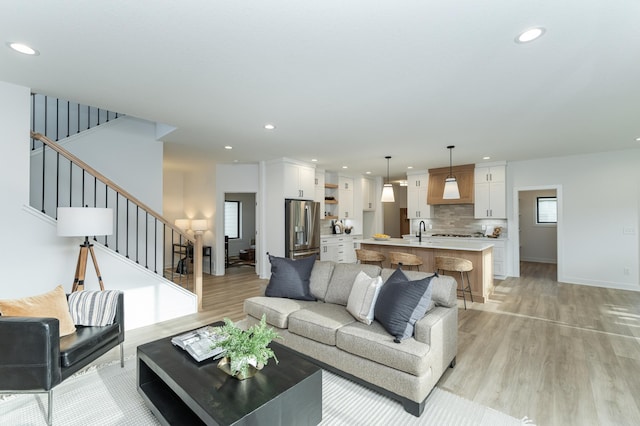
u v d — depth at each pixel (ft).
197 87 8.95
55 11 5.61
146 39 6.54
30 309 7.05
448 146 16.14
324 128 13.01
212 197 22.40
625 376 7.85
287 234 19.88
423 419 6.27
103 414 6.47
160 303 12.17
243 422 4.56
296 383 5.48
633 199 16.99
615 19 5.78
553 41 6.56
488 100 9.89
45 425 6.14
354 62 7.50
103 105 10.43
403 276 8.40
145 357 6.53
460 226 23.04
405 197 36.55
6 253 8.88
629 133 13.66
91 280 10.57
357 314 8.13
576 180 18.56
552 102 10.03
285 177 19.69
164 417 5.71
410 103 10.17
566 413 6.42
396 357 6.54
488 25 6.01
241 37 6.46
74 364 6.69
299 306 9.46
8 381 5.96
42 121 13.96
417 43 6.66
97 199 13.76
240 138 14.70
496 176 20.71
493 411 6.49
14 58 7.36
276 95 9.54
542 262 27.53
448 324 7.87
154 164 15.31
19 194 9.06
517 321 12.06
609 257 17.62
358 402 6.84
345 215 26.03
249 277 21.12
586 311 13.30
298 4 5.41
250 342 5.62
